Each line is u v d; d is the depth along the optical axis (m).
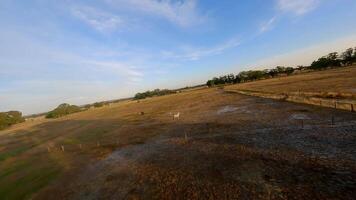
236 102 74.19
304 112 43.59
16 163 41.97
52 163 37.34
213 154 28.66
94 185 25.05
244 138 33.41
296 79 123.56
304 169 20.97
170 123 56.38
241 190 18.84
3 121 147.50
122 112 112.81
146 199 20.06
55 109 188.12
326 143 26.59
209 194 19.05
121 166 29.91
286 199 16.70
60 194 24.23
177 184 21.83
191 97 133.25
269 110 51.31
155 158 30.86
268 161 23.89
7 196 26.22
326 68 181.25
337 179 18.48
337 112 39.44
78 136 61.31
